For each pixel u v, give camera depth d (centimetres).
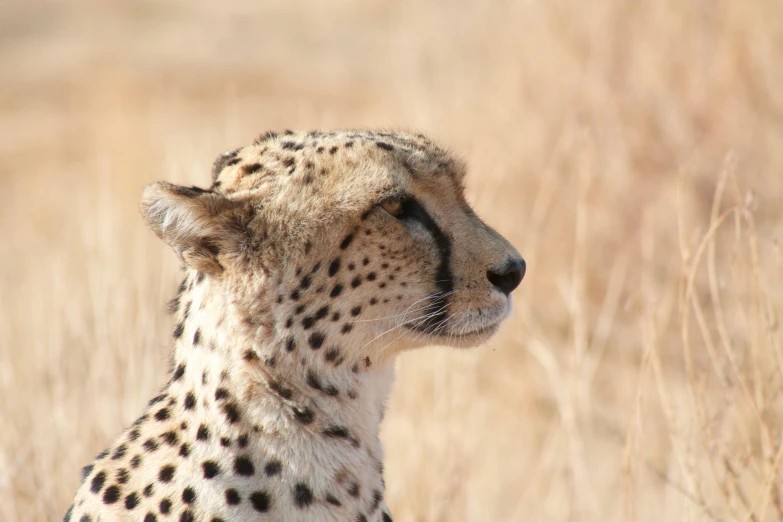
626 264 1789
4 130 4347
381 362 924
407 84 2508
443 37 2541
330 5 5469
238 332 864
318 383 881
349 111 3544
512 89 2188
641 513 1310
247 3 5822
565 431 1444
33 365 1494
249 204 877
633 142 1995
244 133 2841
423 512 1323
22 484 1297
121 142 3266
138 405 1331
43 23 5869
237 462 852
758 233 1786
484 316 926
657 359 1206
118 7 5947
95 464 909
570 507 1340
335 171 896
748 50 2012
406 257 907
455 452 1361
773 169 1903
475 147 2081
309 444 872
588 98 2073
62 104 4625
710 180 1934
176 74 4634
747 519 1073
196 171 1596
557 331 1839
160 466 862
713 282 1156
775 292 1381
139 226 1855
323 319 882
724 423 1192
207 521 839
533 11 2277
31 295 1884
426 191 920
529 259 1786
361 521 892
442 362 1421
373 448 920
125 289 1445
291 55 4769
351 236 889
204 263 870
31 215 3033
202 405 861
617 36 2119
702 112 2003
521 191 2000
